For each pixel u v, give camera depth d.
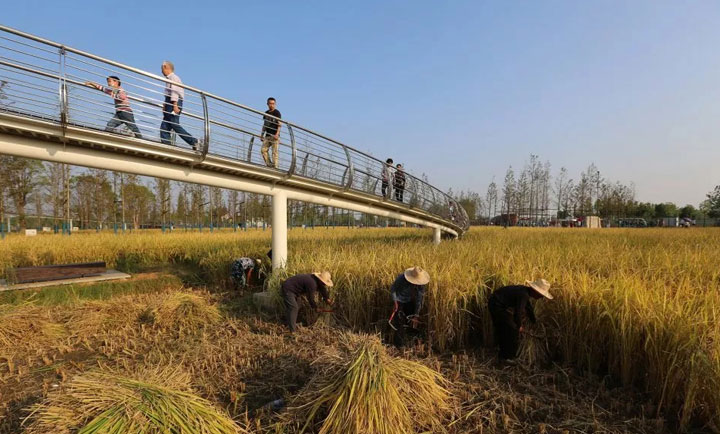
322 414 3.58
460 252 8.38
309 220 44.69
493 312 5.10
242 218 41.78
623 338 4.25
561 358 5.14
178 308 6.93
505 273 6.07
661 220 51.34
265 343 5.83
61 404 3.17
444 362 5.17
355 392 3.34
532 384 4.52
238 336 6.28
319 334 6.24
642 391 4.20
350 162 10.65
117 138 6.41
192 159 7.40
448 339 5.60
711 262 7.28
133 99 6.69
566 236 17.47
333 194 10.62
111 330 6.44
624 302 4.43
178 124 7.14
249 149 8.53
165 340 6.05
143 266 13.71
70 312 7.11
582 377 4.59
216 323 6.97
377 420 3.20
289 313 6.54
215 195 37.25
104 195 33.38
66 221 26.50
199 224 34.72
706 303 4.25
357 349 3.87
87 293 9.22
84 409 3.11
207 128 7.32
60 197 30.80
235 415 3.79
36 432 2.96
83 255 13.60
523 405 3.91
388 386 3.41
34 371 4.94
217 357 5.23
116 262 13.98
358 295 6.63
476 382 4.50
